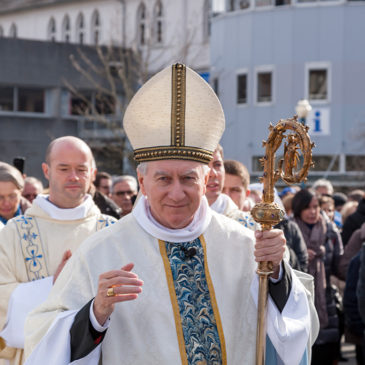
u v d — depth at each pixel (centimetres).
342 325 862
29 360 332
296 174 338
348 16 3200
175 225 353
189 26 3756
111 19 3806
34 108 3681
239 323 358
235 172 638
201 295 353
